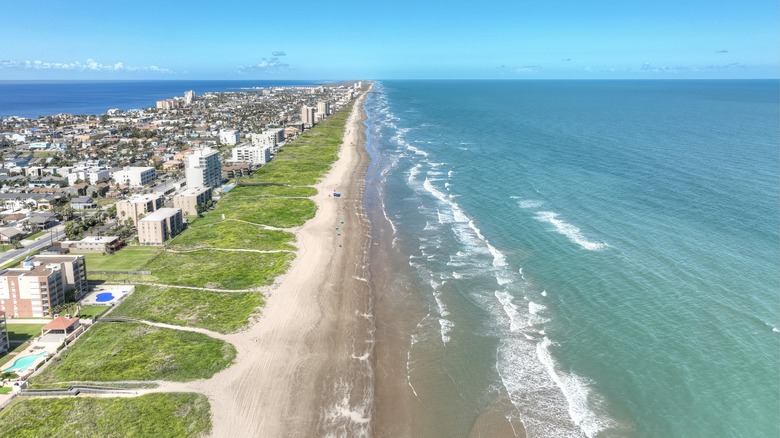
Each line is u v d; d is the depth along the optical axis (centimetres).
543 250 10825
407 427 6084
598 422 5969
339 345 7825
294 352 7638
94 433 5897
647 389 6438
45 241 12544
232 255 11506
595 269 9706
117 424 6044
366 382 6925
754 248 10156
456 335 7925
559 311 8394
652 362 6925
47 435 5862
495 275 9869
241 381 6925
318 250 11806
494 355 7356
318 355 7562
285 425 6116
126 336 8012
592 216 12656
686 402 6175
